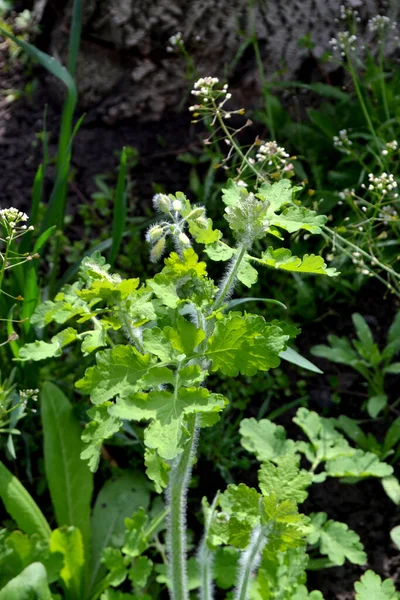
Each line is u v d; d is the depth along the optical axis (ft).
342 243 3.19
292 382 3.14
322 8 3.60
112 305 2.09
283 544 2.20
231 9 3.62
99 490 2.98
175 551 2.32
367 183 3.29
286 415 3.08
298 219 2.15
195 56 3.73
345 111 3.48
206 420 2.04
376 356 3.02
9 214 2.37
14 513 2.66
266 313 3.21
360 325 3.04
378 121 3.27
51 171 3.67
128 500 2.85
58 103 3.92
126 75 3.80
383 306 3.25
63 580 2.70
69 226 3.51
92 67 3.84
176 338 2.04
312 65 3.72
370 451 2.92
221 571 2.59
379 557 2.82
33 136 3.80
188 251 2.06
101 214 3.54
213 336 2.05
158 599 2.81
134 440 2.91
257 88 3.74
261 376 3.11
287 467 2.26
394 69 3.67
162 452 1.97
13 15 4.21
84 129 3.82
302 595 2.52
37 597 2.42
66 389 3.04
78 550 2.64
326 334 3.22
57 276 3.36
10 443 2.60
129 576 2.55
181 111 3.79
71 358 3.10
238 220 2.10
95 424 2.05
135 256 3.33
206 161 3.58
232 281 2.14
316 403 3.09
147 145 3.72
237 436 2.99
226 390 3.10
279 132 3.52
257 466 2.99
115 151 3.70
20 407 2.70
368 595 2.51
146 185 3.59
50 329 3.16
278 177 2.68
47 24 4.00
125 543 2.56
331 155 3.44
